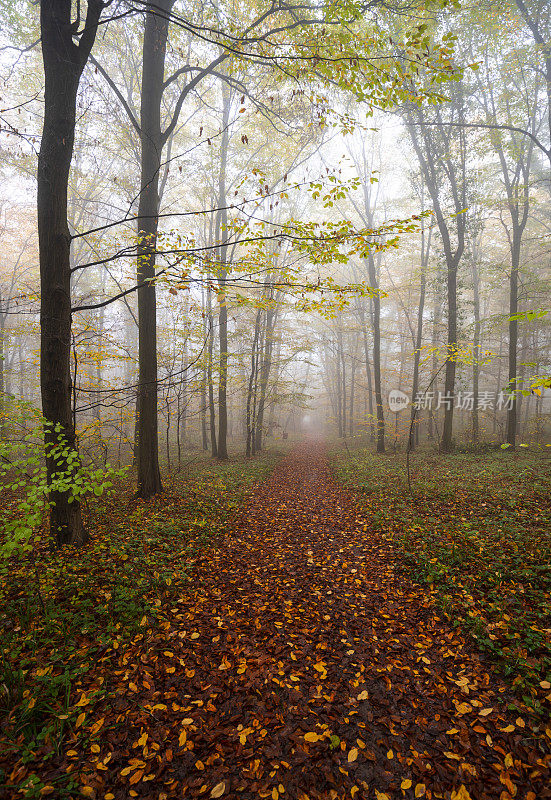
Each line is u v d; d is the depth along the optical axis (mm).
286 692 3252
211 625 4211
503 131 14711
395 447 18656
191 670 3459
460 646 3744
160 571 5121
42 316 5328
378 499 9445
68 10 5109
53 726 2703
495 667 3373
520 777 2395
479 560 5242
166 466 14859
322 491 11711
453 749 2664
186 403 14414
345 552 6527
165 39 8484
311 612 4613
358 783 2459
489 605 4242
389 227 5402
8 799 2193
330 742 2754
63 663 3287
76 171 15891
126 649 3619
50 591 4352
